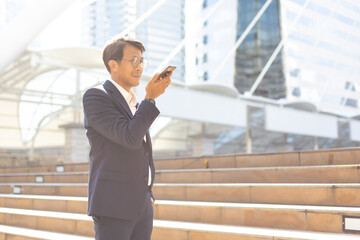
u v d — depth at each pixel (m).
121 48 1.84
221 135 20.73
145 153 1.83
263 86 45.59
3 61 13.12
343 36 44.50
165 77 1.73
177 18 30.75
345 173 4.78
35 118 16.14
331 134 25.95
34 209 6.07
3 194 7.81
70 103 16.77
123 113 1.79
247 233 3.36
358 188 3.93
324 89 42.28
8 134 15.61
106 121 1.68
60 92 16.66
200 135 19.88
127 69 1.84
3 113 15.57
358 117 31.09
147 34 28.56
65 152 16.48
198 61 44.50
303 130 24.12
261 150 23.62
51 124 16.41
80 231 4.50
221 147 20.77
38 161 16.03
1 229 4.99
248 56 45.91
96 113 1.72
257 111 22.06
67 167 9.94
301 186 4.29
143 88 16.28
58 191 7.04
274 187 4.49
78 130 16.83
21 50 13.64
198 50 44.69
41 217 5.00
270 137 24.12
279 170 5.38
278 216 3.79
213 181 6.13
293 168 5.23
